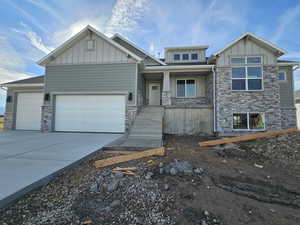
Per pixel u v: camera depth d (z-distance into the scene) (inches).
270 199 114.1
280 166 184.5
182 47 535.5
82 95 392.5
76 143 254.1
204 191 117.0
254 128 376.2
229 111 382.3
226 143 274.7
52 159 171.9
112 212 94.3
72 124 389.1
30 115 462.3
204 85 476.4
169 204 102.0
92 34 396.2
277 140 259.9
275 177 152.9
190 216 92.1
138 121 348.5
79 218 88.7
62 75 396.8
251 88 381.1
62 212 93.4
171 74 471.5
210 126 401.7
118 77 383.6
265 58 380.5
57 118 394.3
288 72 430.0
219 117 384.2
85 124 386.0
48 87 398.0
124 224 85.4
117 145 238.5
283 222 90.2
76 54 396.8
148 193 112.7
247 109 377.7
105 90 383.9
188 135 396.5
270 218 93.1
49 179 130.0
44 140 280.5
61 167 148.1
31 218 87.7
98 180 131.9
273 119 369.1
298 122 651.5
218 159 190.9
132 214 93.0
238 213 96.0
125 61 384.5
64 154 191.2
